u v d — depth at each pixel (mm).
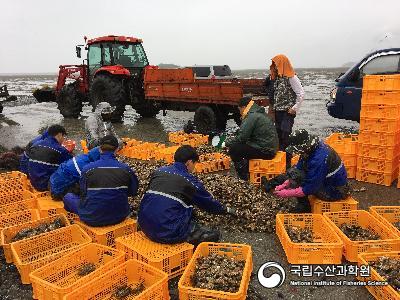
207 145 9625
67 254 3850
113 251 3902
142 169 7367
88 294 3303
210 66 17281
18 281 3945
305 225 4738
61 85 16641
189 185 4129
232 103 10625
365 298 3600
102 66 14938
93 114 7938
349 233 4492
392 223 4750
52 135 5723
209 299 3184
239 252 3951
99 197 4301
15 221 4988
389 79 6184
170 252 3873
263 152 6352
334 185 4926
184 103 12469
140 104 15094
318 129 12656
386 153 6469
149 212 4012
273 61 7605
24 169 6676
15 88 47875
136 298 3088
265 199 5605
